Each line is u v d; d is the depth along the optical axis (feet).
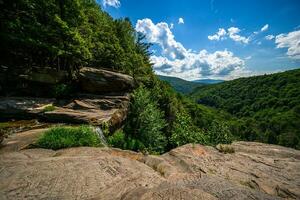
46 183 15.66
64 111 53.21
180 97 266.98
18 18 57.72
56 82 65.82
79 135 33.04
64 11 67.00
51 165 18.79
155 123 81.20
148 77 127.34
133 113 77.25
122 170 18.62
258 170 23.89
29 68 65.21
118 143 55.93
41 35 59.82
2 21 55.26
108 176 17.22
